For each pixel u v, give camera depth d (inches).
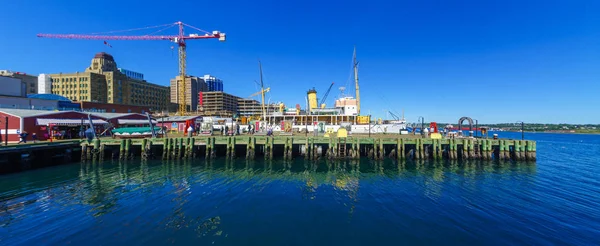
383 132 2208.4
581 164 1462.8
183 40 4377.5
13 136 1413.6
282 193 814.5
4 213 628.7
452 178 1023.6
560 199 768.9
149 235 524.4
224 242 500.4
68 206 679.7
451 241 513.0
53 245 483.2
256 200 743.7
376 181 972.6
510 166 1293.1
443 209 682.2
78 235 520.7
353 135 1987.0
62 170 1127.6
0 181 931.3
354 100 2461.9
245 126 2231.8
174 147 1387.8
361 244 500.7
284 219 612.7
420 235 538.0
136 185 886.4
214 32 4271.7
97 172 1088.8
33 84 5536.4
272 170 1151.6
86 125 1753.2
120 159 1354.6
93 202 711.1
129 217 611.5
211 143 1416.1
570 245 501.0
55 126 1552.7
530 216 637.3
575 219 621.0
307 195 797.2
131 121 2153.1
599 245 501.4
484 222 601.6
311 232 548.1
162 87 7564.0
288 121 2255.2
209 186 881.5
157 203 708.0
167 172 1095.0
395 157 1491.1
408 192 833.5
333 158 1409.9
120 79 6254.9
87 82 5703.7
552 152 2236.7
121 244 488.4
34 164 1206.9
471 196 792.9
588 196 800.3
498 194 813.9
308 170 1157.7
